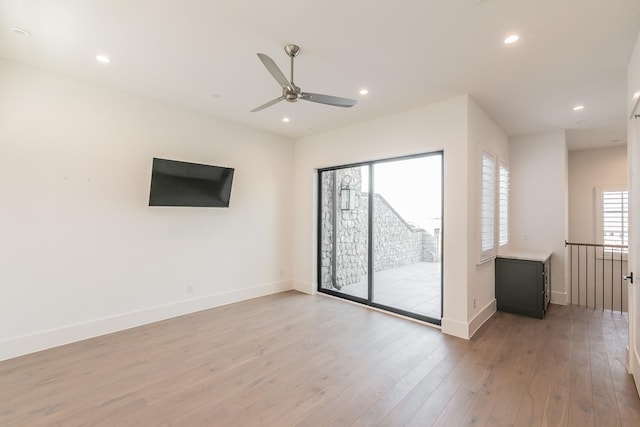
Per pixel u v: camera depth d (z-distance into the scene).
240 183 4.49
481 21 2.09
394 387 2.30
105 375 2.45
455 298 3.31
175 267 3.82
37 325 2.86
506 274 4.05
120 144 3.36
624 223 5.32
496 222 4.15
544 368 2.58
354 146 4.39
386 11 2.01
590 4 1.89
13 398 2.14
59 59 2.70
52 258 2.94
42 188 2.88
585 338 3.21
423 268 4.89
